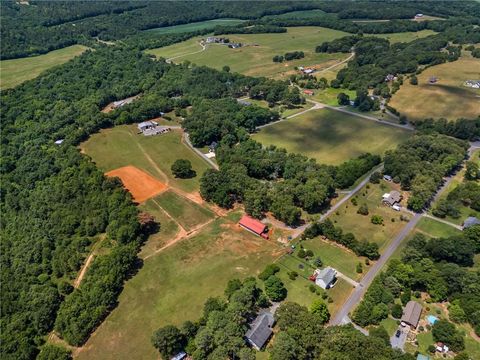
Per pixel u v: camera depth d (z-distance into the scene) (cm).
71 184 17200
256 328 10306
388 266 12525
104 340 10925
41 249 14750
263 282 12294
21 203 17625
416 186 15925
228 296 11550
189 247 14075
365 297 11394
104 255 13462
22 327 11550
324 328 10206
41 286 12738
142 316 11506
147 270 13125
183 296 12056
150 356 10362
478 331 10306
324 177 16588
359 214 15525
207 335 9869
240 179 16512
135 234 14250
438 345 10094
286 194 15588
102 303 11619
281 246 13912
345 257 13288
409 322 10619
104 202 15750
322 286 12000
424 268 12069
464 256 12650
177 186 17838
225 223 15325
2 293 13088
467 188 16350
